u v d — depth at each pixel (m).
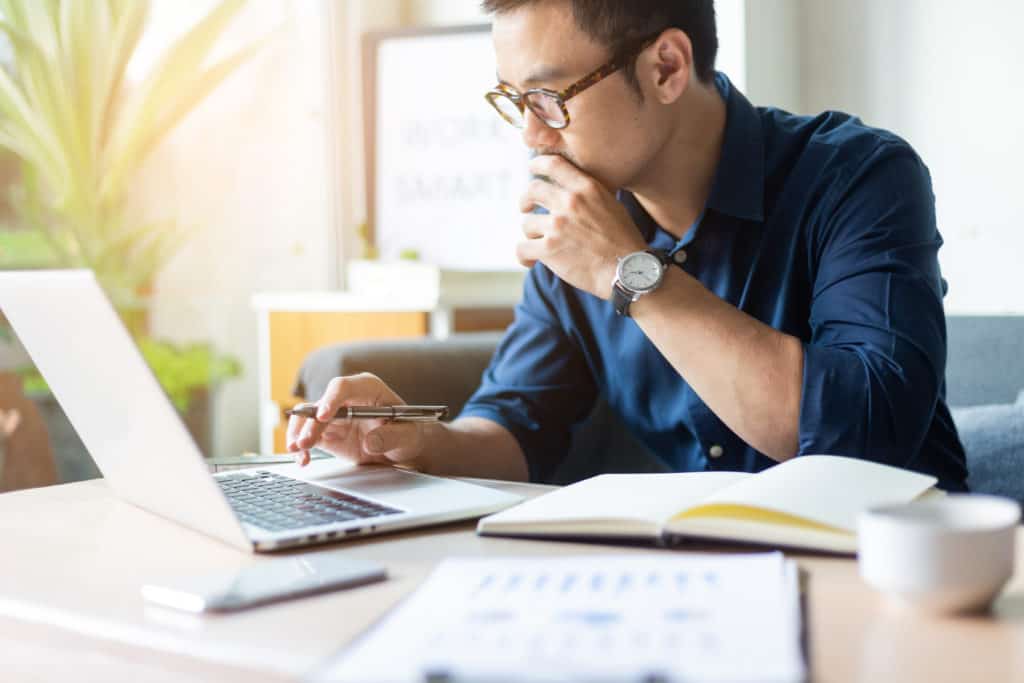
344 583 0.70
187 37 2.72
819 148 1.43
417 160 3.16
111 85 2.69
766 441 1.19
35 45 2.56
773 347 1.18
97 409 0.87
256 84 3.17
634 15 1.25
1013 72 2.49
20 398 2.35
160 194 2.94
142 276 2.79
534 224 1.27
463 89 3.09
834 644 0.57
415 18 3.36
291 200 3.29
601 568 0.65
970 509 0.66
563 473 1.90
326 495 0.96
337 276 3.31
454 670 0.49
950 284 2.61
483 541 0.83
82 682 0.60
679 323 1.19
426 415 1.13
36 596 0.70
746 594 0.59
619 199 1.53
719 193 1.42
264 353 2.76
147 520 0.93
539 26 1.23
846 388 1.16
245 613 0.65
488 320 2.73
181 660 0.60
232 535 0.81
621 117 1.27
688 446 1.54
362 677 0.50
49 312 0.84
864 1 2.69
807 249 1.42
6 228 2.61
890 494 0.81
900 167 1.37
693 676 0.48
